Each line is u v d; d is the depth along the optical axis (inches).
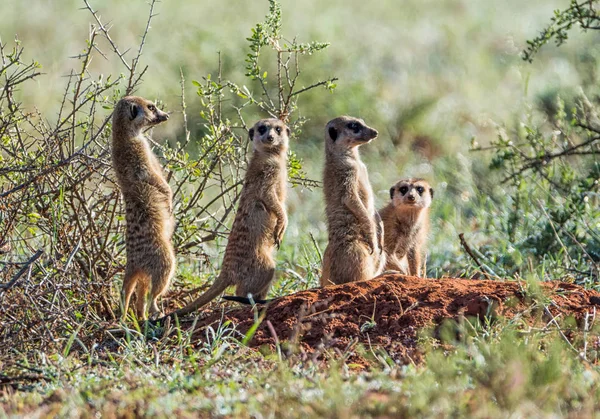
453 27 1143.6
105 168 435.2
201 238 444.8
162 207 406.0
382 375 272.7
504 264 469.7
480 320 331.0
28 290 354.3
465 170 663.1
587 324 323.9
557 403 246.4
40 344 342.3
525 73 893.2
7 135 413.7
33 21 1061.8
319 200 666.8
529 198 537.3
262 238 399.2
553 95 729.6
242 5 1267.2
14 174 398.6
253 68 442.9
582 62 812.0
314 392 251.4
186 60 874.1
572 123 529.7
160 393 265.4
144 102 418.9
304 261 482.3
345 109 812.0
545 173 548.1
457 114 840.9
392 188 434.6
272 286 445.1
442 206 597.3
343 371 287.9
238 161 460.1
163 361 323.0
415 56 1023.6
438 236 539.2
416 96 852.0
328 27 1110.4
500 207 589.3
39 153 394.6
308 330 334.0
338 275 398.0
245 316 354.6
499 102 839.7
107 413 246.5
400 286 350.6
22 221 398.6
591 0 490.9
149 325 362.3
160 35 1028.5
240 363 304.5
